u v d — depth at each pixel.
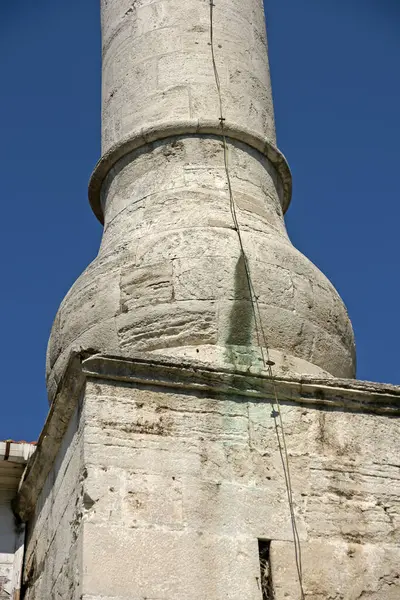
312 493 6.98
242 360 7.56
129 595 6.22
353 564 6.77
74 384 7.06
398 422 7.49
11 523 8.55
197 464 6.84
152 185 8.75
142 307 7.81
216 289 7.79
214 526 6.64
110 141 9.34
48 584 7.29
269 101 9.74
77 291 8.30
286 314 7.92
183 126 8.95
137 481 6.66
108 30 10.15
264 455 7.03
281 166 9.38
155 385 7.07
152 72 9.36
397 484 7.20
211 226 8.21
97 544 6.34
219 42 9.57
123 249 8.27
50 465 7.76
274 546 6.68
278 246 8.29
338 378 7.63
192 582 6.39
